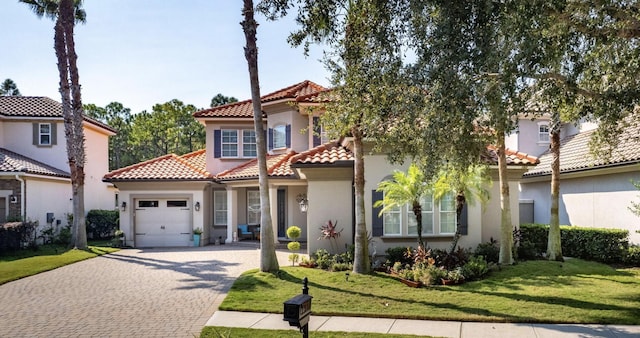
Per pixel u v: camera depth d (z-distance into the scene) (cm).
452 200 1513
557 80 842
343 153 1627
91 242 2498
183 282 1295
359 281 1241
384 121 990
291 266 1503
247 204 2420
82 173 2070
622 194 1720
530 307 973
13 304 1051
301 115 2266
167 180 2222
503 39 731
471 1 716
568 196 2062
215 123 2472
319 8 930
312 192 1584
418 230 1404
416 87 827
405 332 825
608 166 1659
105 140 3100
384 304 1016
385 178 1553
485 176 1448
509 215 1438
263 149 1404
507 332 822
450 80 734
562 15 757
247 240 2356
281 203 2261
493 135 985
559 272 1338
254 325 875
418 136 945
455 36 722
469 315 920
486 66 718
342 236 1575
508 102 758
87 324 890
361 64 927
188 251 2028
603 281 1228
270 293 1125
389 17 859
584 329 834
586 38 858
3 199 2189
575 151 2122
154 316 945
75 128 2047
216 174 2455
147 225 2273
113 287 1232
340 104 1141
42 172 2266
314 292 1130
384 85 901
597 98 917
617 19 845
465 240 1569
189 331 845
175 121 4934
